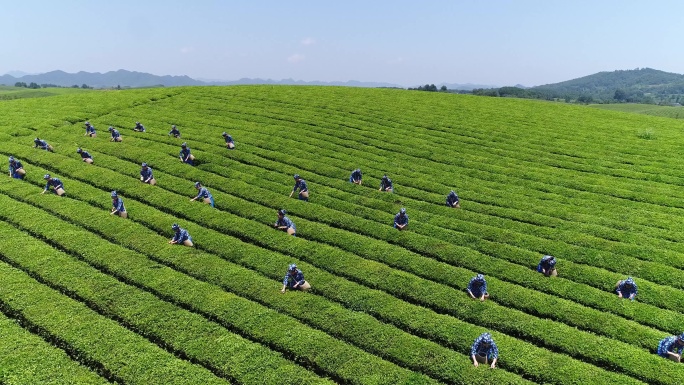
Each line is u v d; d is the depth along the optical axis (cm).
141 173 3506
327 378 1784
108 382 1691
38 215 2889
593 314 2252
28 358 1747
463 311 2252
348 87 8725
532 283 2542
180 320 2042
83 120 5191
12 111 5409
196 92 7125
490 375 1800
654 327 2242
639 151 5088
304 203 3406
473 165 4572
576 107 7669
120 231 2772
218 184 3647
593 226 3259
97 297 2159
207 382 1702
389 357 1931
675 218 3416
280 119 5806
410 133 5534
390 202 3600
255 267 2541
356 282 2516
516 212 3481
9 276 2262
